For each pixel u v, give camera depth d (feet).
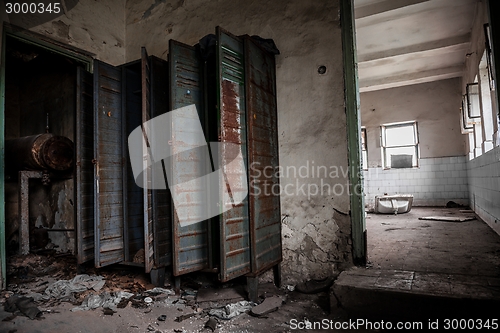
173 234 8.70
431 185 29.45
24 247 12.16
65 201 13.60
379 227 18.19
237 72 8.68
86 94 10.71
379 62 24.21
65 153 13.01
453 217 20.75
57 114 14.38
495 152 13.94
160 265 9.45
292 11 10.49
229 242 8.08
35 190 14.66
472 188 24.13
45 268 11.28
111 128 10.53
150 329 7.21
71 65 13.20
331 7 9.87
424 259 10.31
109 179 10.39
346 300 7.82
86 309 7.99
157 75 9.95
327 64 9.87
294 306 8.52
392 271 8.92
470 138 24.04
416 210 26.84
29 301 8.09
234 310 8.06
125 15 14.29
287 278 10.14
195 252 9.18
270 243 9.55
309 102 10.10
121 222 10.75
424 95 29.78
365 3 16.84
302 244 10.02
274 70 10.62
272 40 10.23
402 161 30.83
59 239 13.73
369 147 31.81
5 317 7.37
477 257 10.34
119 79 10.90
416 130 30.14
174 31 12.95
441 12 17.63
